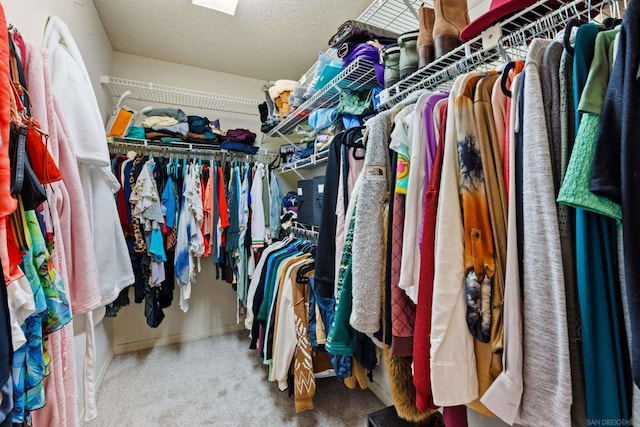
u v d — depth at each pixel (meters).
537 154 0.50
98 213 1.07
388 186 0.90
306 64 2.60
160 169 2.10
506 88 0.61
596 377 0.44
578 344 0.46
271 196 2.40
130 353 2.28
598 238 0.45
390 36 1.39
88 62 1.69
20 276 0.55
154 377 1.93
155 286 1.96
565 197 0.44
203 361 2.15
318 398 1.71
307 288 1.55
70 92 0.91
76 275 0.83
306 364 1.47
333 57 1.67
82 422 1.43
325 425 1.49
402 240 0.79
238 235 2.28
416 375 0.66
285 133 2.54
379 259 0.86
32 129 0.61
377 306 0.85
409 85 1.06
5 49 0.51
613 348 0.44
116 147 2.17
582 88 0.47
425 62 0.97
